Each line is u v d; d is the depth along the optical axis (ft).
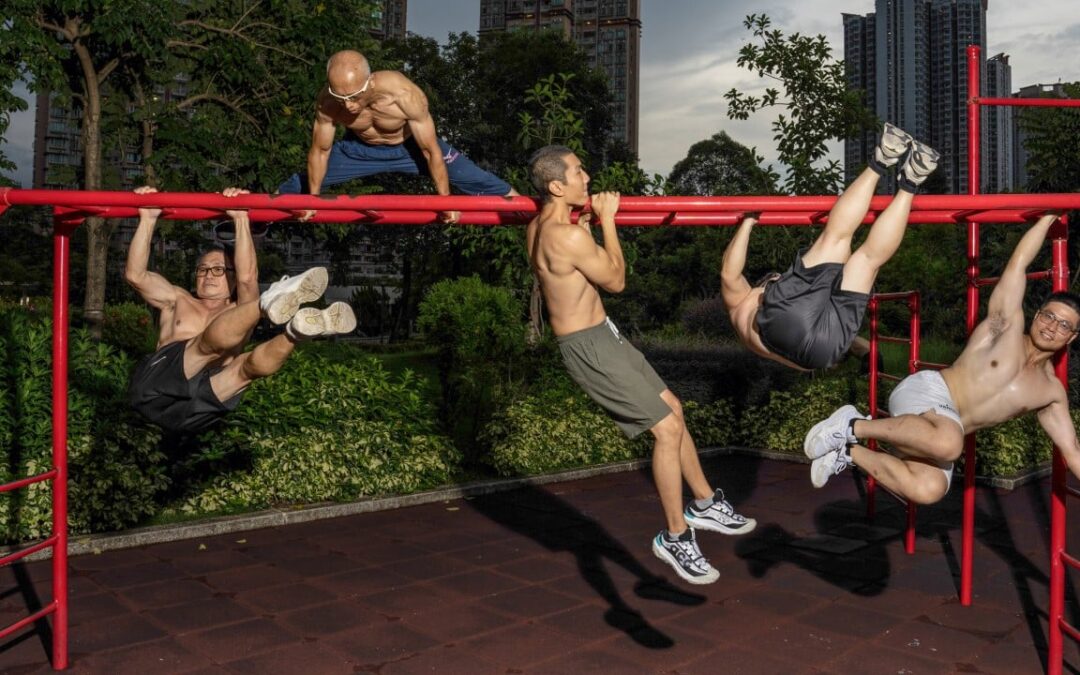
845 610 17.28
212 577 19.17
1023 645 15.43
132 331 50.01
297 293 11.09
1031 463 33.58
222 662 14.37
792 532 23.80
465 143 120.67
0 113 33.58
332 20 38.34
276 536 22.97
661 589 18.57
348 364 30.42
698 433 37.58
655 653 14.96
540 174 12.39
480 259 106.93
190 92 40.50
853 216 11.48
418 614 16.83
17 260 180.55
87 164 37.04
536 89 36.63
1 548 20.68
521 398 34.09
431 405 30.81
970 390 13.93
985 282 17.11
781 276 12.54
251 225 14.80
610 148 135.74
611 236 12.28
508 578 19.27
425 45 118.11
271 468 25.40
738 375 39.52
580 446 33.06
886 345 50.98
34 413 22.15
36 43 32.09
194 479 24.91
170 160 36.99
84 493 21.56
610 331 12.62
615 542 22.56
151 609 17.01
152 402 12.60
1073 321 13.25
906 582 19.22
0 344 22.36
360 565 20.25
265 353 11.96
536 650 15.03
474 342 32.01
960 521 25.25
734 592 18.40
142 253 13.53
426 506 26.86
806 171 37.83
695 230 91.30
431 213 14.08
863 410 34.86
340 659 14.55
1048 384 13.76
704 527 12.75
